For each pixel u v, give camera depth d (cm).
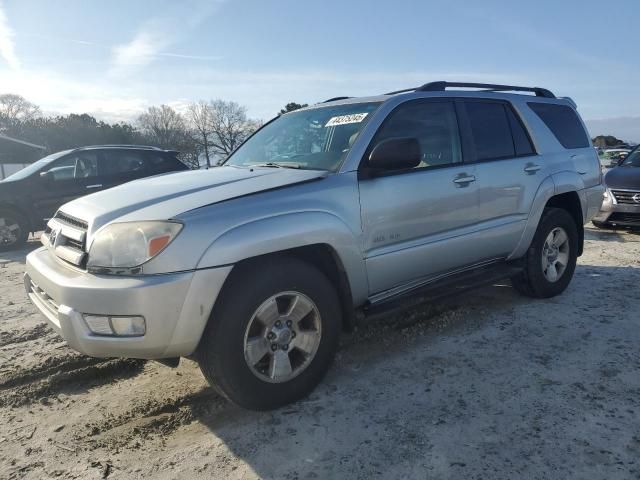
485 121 424
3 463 260
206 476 245
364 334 412
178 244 257
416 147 323
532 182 440
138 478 245
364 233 324
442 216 371
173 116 6088
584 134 527
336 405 304
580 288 520
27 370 365
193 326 261
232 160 423
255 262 286
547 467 240
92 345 260
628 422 275
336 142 353
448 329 416
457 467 243
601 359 352
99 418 303
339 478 239
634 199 810
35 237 1060
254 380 282
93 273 267
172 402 319
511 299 484
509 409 291
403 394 313
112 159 948
